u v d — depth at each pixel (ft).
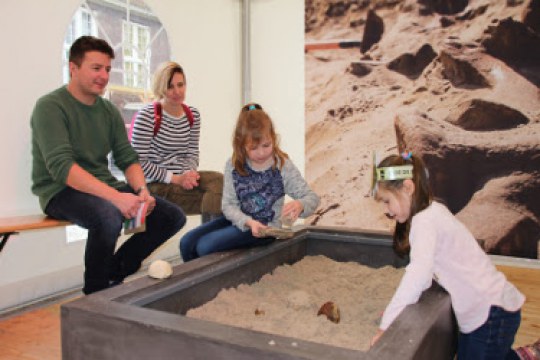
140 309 4.46
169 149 10.18
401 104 13.30
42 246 9.43
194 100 12.90
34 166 8.21
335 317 6.06
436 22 12.80
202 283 6.14
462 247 5.25
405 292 4.79
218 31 13.69
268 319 5.92
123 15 11.16
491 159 12.39
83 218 7.47
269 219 7.95
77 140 8.29
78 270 10.23
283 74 14.49
